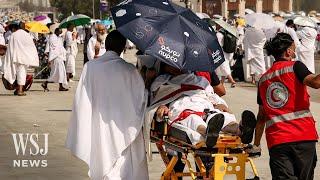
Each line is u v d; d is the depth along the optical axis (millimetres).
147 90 7262
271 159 6414
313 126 6387
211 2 78000
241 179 6473
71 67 22438
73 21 23297
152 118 7105
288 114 6309
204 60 6703
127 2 7152
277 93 6348
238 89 19922
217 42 6949
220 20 18625
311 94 18391
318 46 36344
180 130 6648
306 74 6230
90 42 14219
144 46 6609
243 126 6391
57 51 19891
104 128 6984
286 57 6438
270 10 81562
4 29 32812
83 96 6977
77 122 6949
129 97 7043
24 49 18578
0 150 10664
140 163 7141
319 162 9656
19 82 18625
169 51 6598
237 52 22891
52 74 19953
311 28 21688
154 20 6805
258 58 21438
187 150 6562
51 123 13352
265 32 21391
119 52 7203
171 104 7004
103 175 6980
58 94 19047
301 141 6273
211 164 6969
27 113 14828
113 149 6996
